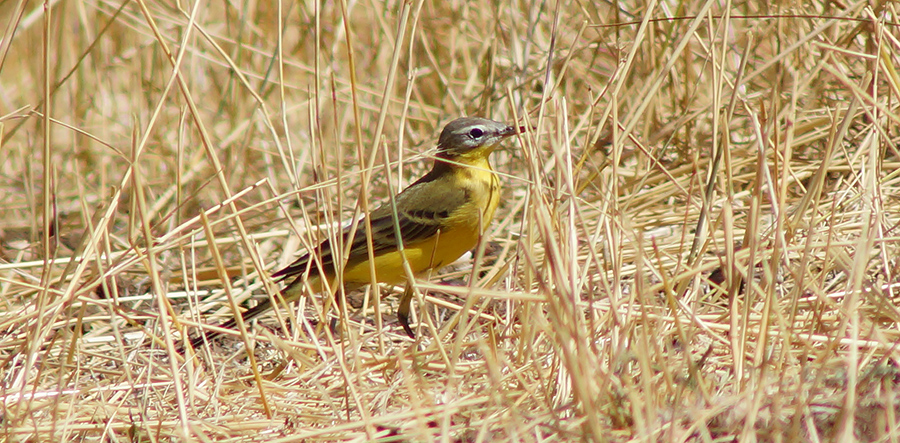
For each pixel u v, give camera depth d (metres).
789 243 9.02
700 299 9.12
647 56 13.79
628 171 13.88
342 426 7.02
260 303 10.90
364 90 15.46
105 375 9.62
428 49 15.45
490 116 14.55
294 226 10.61
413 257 11.27
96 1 17.16
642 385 6.75
